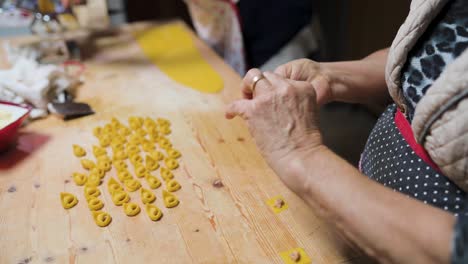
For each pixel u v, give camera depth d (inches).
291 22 57.7
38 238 25.3
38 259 23.8
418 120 20.1
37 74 42.3
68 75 45.1
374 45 75.4
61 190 29.5
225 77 47.1
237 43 59.4
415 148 23.3
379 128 27.9
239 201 27.8
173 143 34.8
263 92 22.8
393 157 24.9
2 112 35.1
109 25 66.2
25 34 60.8
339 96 31.1
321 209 19.5
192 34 61.4
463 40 20.3
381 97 32.7
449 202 20.9
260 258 23.4
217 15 61.4
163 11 82.8
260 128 21.9
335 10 80.8
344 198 18.3
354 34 79.9
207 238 24.9
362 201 18.0
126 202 27.9
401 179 23.7
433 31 21.8
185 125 37.5
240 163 31.8
